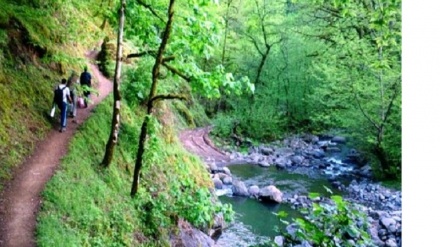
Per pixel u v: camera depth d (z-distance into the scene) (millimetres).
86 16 22312
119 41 12805
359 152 31297
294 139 38531
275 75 41781
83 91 16781
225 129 36656
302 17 36094
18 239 8383
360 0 15867
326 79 30844
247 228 17344
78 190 11000
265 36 41156
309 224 4805
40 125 13680
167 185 15172
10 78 13820
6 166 10984
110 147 13148
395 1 6836
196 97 41656
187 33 12695
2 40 14352
